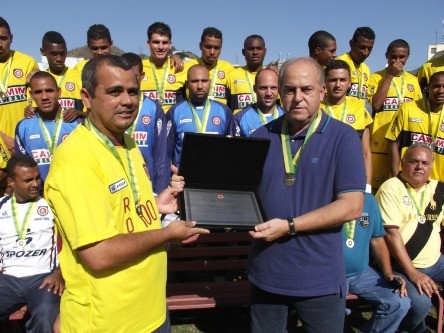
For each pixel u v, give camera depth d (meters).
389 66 6.13
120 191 2.08
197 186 2.55
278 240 2.51
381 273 3.87
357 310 4.53
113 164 2.10
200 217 2.36
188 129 5.26
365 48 6.12
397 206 4.04
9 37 5.65
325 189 2.43
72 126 4.70
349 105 5.29
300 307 2.56
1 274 3.60
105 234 1.92
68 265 2.09
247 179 2.58
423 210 4.07
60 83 5.83
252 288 2.75
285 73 2.41
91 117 2.13
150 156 4.98
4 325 3.69
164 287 2.33
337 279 2.50
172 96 6.21
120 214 2.08
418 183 4.07
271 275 2.54
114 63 2.03
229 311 4.40
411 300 3.67
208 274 4.64
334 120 2.51
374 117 6.38
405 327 3.83
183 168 2.50
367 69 6.46
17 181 3.65
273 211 2.52
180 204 2.44
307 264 2.46
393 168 5.62
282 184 2.52
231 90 6.59
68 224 1.94
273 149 2.58
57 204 1.96
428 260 4.04
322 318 2.52
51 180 1.97
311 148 2.47
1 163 4.99
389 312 3.57
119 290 2.05
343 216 2.31
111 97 2.02
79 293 2.07
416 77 6.89
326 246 2.47
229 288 4.08
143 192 2.27
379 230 3.88
